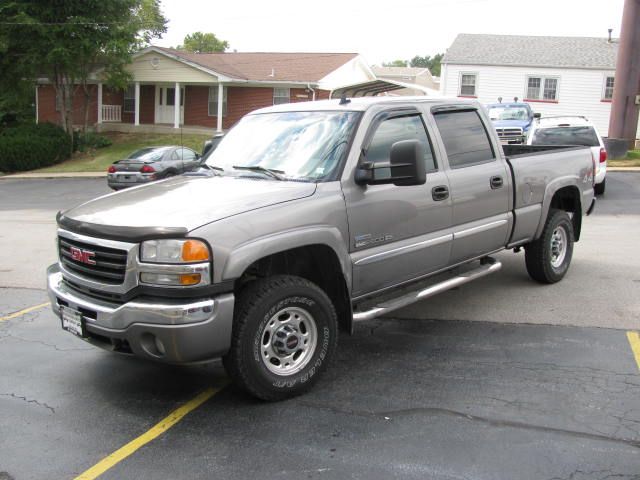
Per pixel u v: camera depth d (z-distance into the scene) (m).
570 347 5.08
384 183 4.43
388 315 6.05
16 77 30.80
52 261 9.11
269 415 4.00
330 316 4.34
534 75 30.36
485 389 4.32
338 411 4.04
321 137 4.75
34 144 27.88
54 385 4.56
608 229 10.60
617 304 6.17
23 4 27.42
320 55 35.66
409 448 3.55
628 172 19.34
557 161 6.68
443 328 5.63
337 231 4.35
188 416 4.02
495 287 6.88
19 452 3.60
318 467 3.37
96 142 31.17
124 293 3.81
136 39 31.59
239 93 33.44
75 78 30.33
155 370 4.83
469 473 3.28
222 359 4.02
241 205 4.00
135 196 4.45
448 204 5.22
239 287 4.18
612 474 3.25
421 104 5.27
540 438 3.63
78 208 4.49
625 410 3.96
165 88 35.09
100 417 4.04
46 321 6.17
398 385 4.42
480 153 5.74
